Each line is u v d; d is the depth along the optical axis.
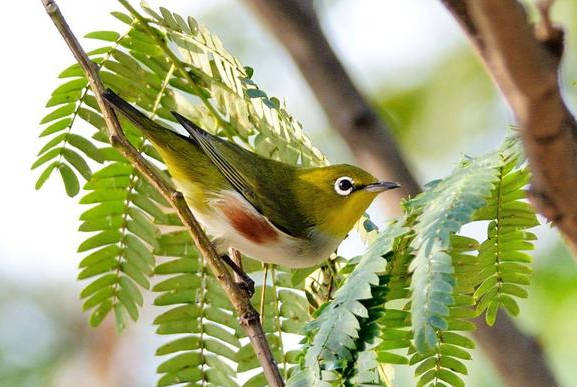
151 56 9.18
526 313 12.62
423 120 15.12
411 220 6.55
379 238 6.63
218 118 9.69
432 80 15.26
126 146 8.42
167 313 8.59
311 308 9.01
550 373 8.95
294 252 9.66
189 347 8.54
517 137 6.57
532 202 4.07
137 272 8.88
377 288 6.38
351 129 10.33
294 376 6.12
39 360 15.09
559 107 3.71
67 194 8.97
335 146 15.34
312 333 6.34
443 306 5.57
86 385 15.40
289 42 10.27
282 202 11.43
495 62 3.69
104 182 8.91
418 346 5.57
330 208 11.58
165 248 8.84
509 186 6.61
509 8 3.51
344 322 6.10
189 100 10.56
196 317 8.60
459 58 15.19
